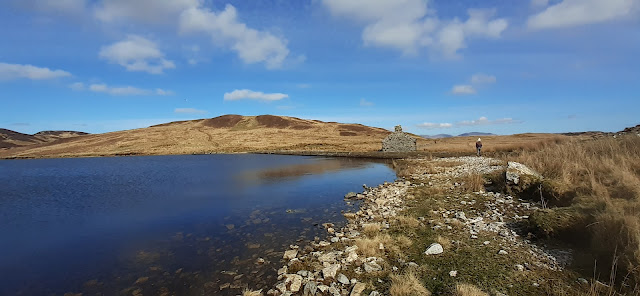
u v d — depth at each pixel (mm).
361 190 22656
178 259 10547
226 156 72688
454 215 12750
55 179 34875
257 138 106562
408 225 11727
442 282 7184
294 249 10789
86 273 9867
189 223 15273
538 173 15914
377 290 7117
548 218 9250
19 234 14305
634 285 6062
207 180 30828
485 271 7512
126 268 10062
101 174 38875
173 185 28062
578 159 15953
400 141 57375
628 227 6891
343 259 9008
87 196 23562
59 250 12109
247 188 25234
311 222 14375
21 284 9250
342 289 7367
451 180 21047
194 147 91625
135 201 21234
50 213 18328
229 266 9680
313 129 128375
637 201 8578
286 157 64438
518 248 8727
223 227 14281
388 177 28922
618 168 12555
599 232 7586
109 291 8562
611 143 18891
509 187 15117
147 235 13594
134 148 90312
